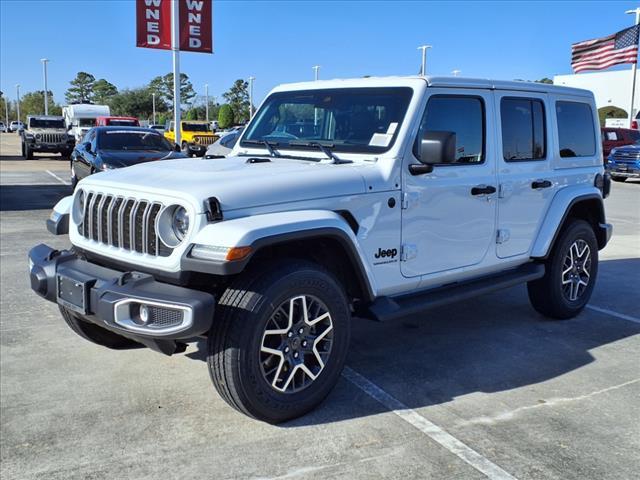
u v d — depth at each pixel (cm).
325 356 368
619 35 2481
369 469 312
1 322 534
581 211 598
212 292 361
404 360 463
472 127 459
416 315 580
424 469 313
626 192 1850
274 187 352
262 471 309
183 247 328
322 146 430
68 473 306
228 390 336
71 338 497
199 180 353
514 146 496
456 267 455
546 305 557
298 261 355
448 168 439
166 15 1900
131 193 359
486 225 471
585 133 581
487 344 501
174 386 409
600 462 321
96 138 1378
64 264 385
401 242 412
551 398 398
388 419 366
